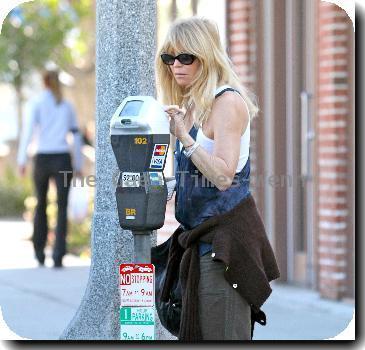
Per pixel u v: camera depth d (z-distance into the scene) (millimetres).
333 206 30156
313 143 32031
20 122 72188
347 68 29984
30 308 30828
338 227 30078
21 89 71188
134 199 16859
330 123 30172
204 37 17297
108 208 20219
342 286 30172
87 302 20344
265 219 34344
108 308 20031
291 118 33531
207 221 17062
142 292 17125
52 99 39281
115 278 20062
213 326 17016
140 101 16844
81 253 45156
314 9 32094
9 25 64000
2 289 34531
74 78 69062
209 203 17188
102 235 20234
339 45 29953
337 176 30000
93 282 20328
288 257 33875
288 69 33594
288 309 30172
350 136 29922
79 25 67062
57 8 64250
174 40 17406
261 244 17391
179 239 17516
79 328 20312
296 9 33188
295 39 33281
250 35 34875
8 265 40938
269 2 34125
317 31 30984
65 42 66312
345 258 30125
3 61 64062
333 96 30016
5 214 62969
